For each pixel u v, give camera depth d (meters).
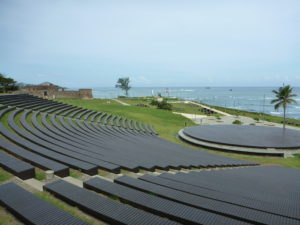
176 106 66.00
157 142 17.30
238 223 3.31
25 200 3.75
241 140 19.17
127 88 106.00
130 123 29.22
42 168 6.11
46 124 16.44
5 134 10.00
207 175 8.17
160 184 5.77
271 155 16.14
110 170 6.76
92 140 13.22
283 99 26.83
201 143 18.98
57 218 3.25
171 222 3.25
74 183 5.46
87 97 62.25
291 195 6.21
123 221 3.26
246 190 6.26
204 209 4.16
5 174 5.43
